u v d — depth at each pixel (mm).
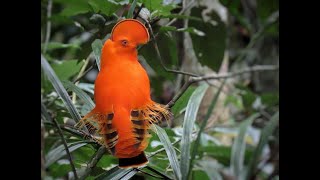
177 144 6680
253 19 10797
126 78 6117
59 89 6227
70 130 6379
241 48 10953
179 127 6816
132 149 6082
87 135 6273
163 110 6152
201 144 6980
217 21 7027
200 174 6848
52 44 6953
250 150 7098
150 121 6137
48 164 6211
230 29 10562
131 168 6184
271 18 8023
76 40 7891
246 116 8867
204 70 8133
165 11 6484
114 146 6086
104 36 6578
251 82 10875
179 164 6227
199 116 8344
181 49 8430
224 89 8672
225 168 7414
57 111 6566
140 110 6109
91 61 7328
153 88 7996
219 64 7035
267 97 7863
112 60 6133
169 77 6797
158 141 6602
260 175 7281
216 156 7047
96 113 6148
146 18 6488
